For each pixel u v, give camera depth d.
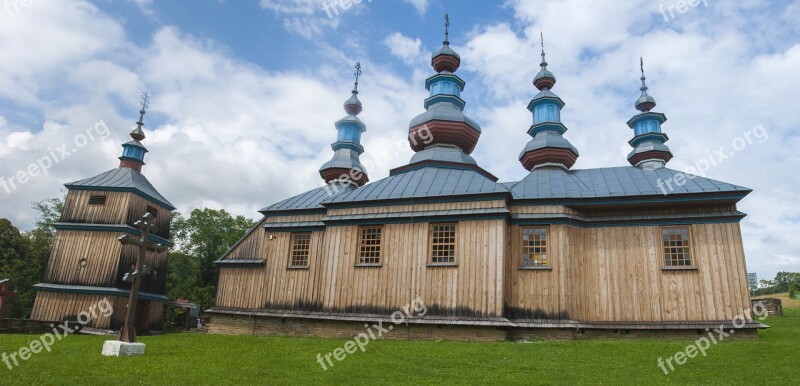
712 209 21.23
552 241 21.55
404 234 22.41
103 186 29.47
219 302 26.83
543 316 20.77
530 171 27.56
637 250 21.42
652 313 20.61
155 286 31.52
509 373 13.24
